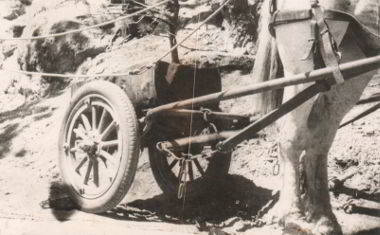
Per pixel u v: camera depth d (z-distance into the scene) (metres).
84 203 4.41
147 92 4.46
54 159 5.81
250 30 7.16
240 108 5.84
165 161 4.85
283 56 3.93
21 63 8.03
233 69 6.48
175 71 4.59
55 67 7.70
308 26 3.78
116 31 7.49
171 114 4.34
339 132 5.68
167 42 7.03
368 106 6.00
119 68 6.73
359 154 5.40
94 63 7.26
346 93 3.88
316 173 4.01
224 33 7.34
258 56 4.27
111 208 4.34
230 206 4.80
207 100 4.22
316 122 3.94
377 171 5.20
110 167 4.54
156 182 5.05
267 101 4.33
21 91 7.80
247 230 4.20
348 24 3.69
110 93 4.36
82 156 4.77
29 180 5.29
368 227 4.37
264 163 5.41
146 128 4.32
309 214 3.97
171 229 4.18
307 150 4.00
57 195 4.87
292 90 4.00
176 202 4.87
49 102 7.25
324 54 3.65
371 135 5.60
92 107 4.53
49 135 6.38
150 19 7.26
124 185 4.21
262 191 4.95
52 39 7.71
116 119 4.28
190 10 7.82
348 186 5.09
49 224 4.11
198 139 4.43
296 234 3.93
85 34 7.60
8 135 6.51
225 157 4.96
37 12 8.38
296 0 3.89
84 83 4.86
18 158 5.97
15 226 4.09
